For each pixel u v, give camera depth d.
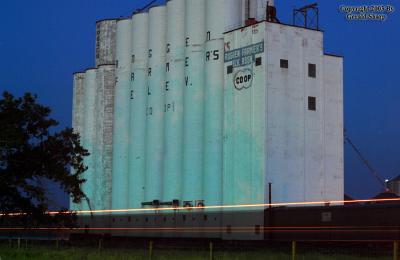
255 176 75.38
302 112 78.50
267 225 70.31
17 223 61.28
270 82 76.12
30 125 57.28
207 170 82.44
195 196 84.75
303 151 77.88
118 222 100.31
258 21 83.06
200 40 87.94
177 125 90.56
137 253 46.34
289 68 77.88
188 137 86.50
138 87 100.25
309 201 77.44
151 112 96.12
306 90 79.12
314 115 79.50
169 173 90.06
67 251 48.59
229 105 80.44
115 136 104.12
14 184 55.44
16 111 56.38
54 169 56.53
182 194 86.88
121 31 105.50
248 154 76.81
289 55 78.12
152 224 91.81
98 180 106.69
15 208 56.84
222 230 78.75
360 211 56.81
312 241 61.78
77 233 102.50
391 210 53.88
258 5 88.19
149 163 95.00
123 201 100.94
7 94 56.72
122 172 101.94
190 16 89.19
